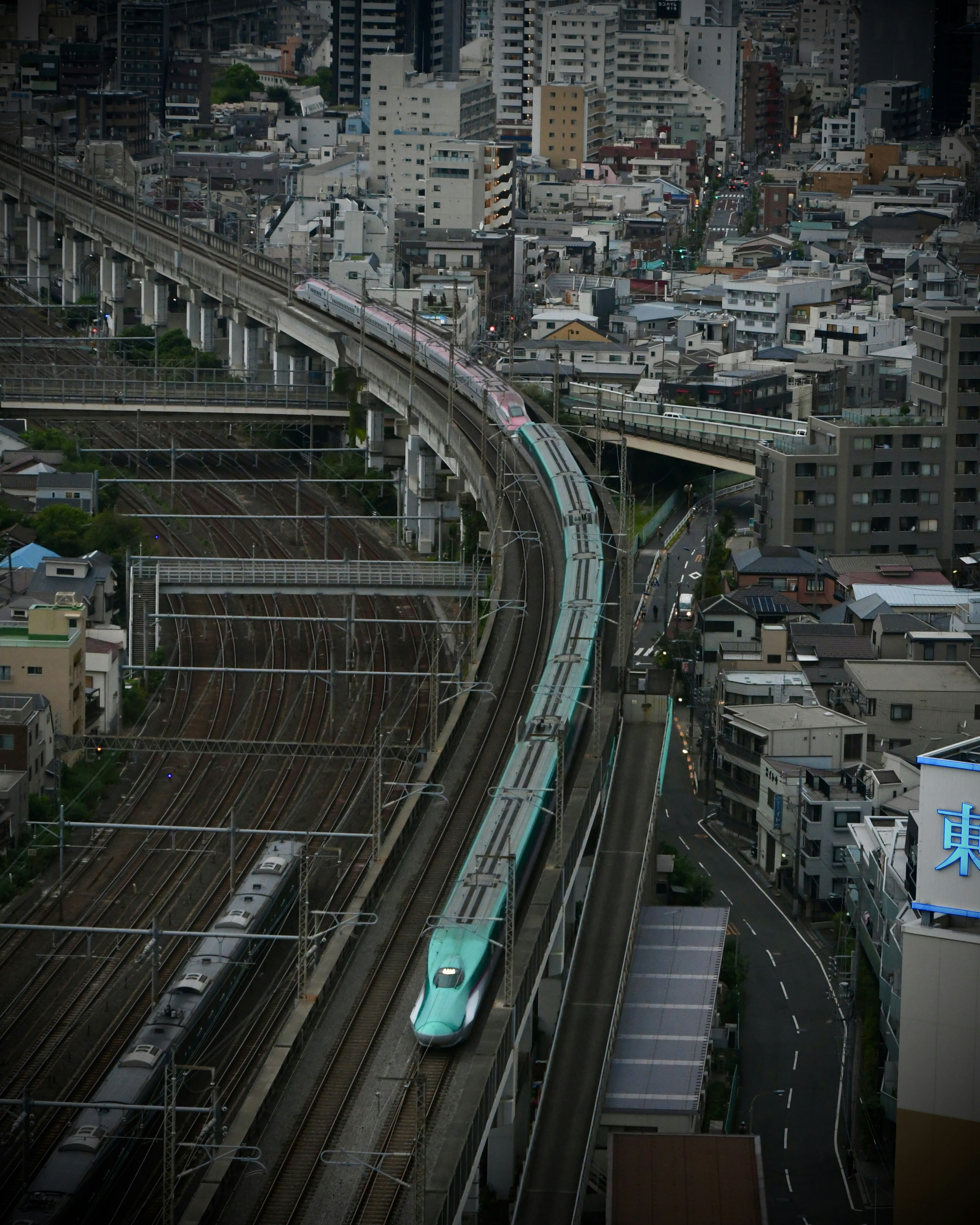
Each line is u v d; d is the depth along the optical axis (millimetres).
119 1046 118062
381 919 121875
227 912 126812
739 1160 101625
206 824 150375
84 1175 96750
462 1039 104312
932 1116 97500
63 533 196250
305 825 149875
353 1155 95312
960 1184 97375
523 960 112250
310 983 111625
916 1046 97438
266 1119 98750
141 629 179125
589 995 120812
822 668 170375
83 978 127250
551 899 118688
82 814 150375
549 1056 116125
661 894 141250
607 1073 111750
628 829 142375
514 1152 110938
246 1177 94000
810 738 152625
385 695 177250
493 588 183250
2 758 146125
